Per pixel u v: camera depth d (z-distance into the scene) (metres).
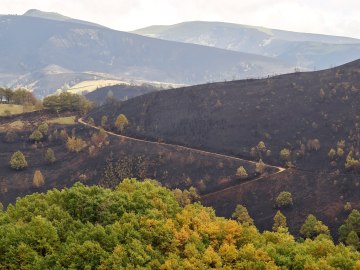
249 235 54.25
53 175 156.12
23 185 149.25
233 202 132.75
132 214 52.56
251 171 146.88
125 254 44.59
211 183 144.00
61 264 43.41
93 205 54.50
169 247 49.28
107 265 43.22
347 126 163.12
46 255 43.66
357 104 174.25
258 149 162.38
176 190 125.25
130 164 159.62
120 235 48.12
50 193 57.94
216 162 155.62
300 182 136.25
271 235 57.59
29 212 52.62
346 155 145.62
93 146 168.25
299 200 126.81
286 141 166.00
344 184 128.88
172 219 55.75
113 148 169.50
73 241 46.00
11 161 157.50
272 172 144.50
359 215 96.06
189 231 52.12
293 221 117.38
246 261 47.28
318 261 47.19
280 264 48.56
